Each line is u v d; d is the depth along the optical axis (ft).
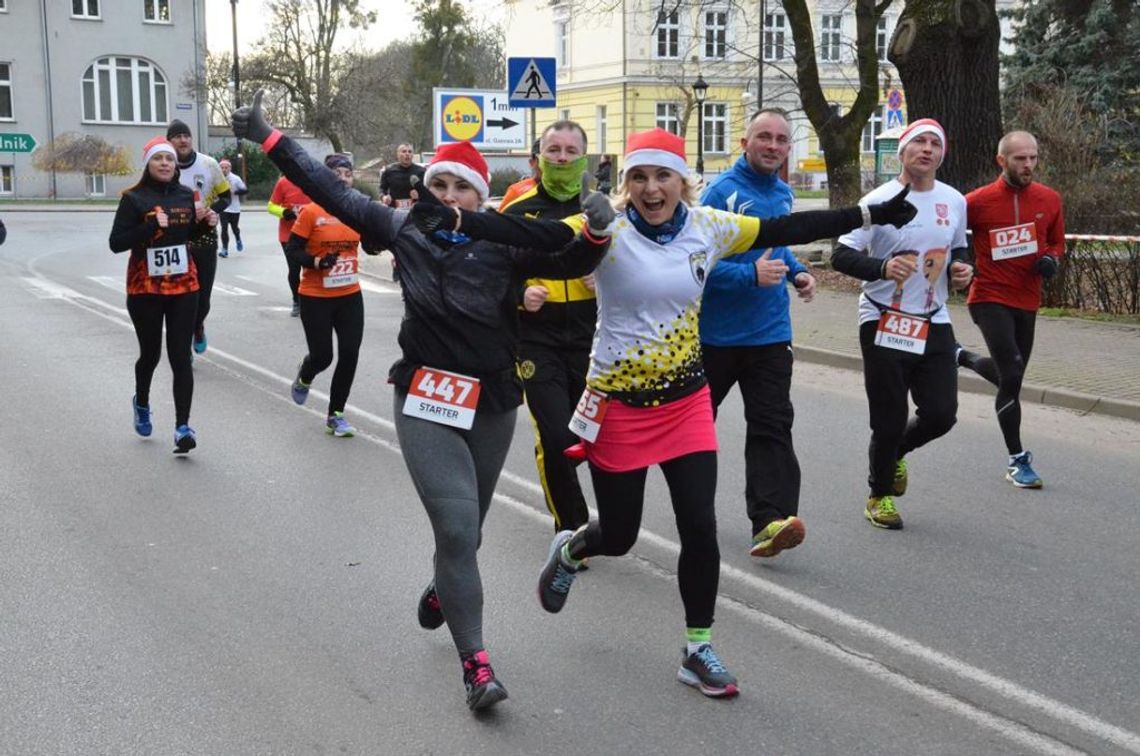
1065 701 13.46
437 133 51.29
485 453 13.69
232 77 164.14
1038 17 96.02
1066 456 25.57
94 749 12.22
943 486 23.08
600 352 13.62
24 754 12.10
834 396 32.65
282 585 17.21
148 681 13.88
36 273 63.67
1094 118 65.31
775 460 18.11
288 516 20.68
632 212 13.35
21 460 24.43
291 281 47.29
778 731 12.71
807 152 175.73
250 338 42.04
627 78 161.58
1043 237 22.91
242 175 145.28
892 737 12.57
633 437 13.50
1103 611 16.34
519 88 47.11
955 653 14.84
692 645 13.80
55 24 152.76
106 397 30.89
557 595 15.10
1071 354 36.04
